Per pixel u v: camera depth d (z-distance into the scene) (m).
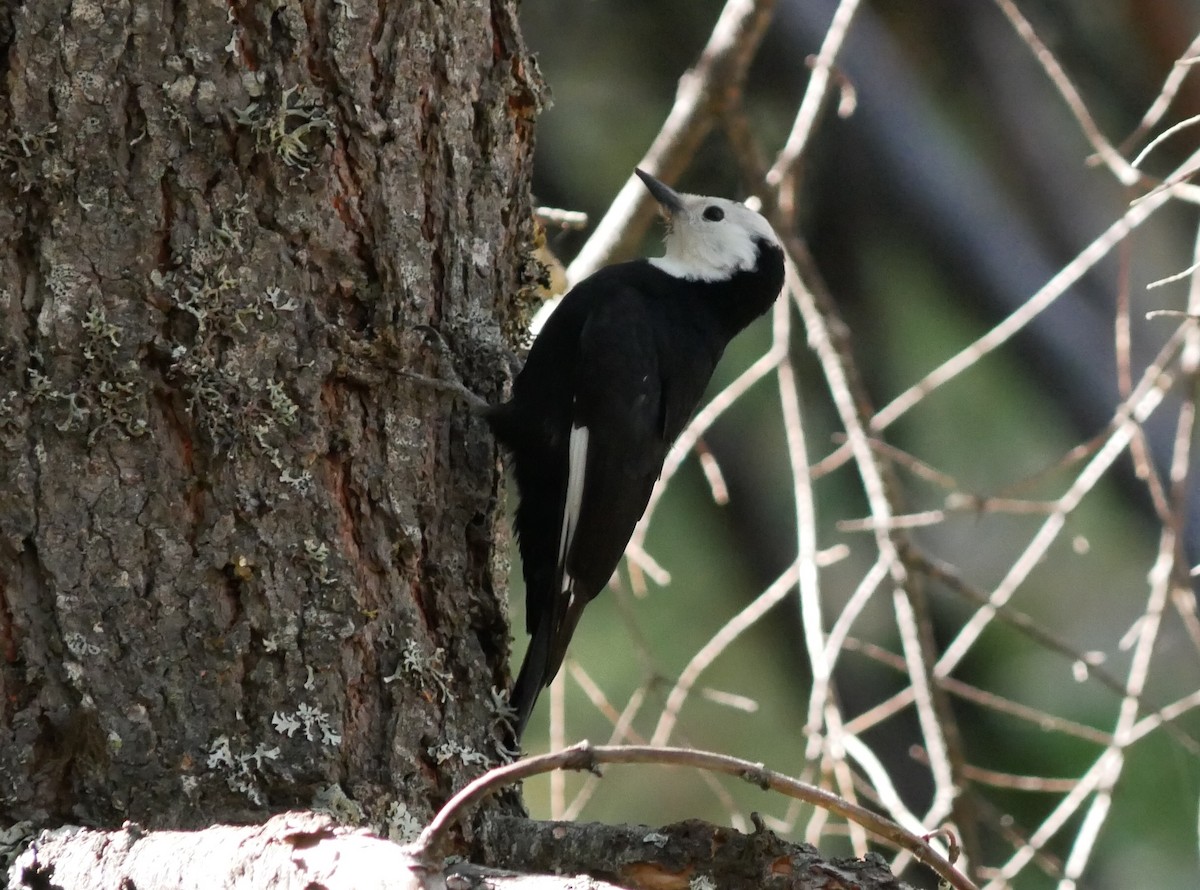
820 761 11.14
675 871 6.12
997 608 10.30
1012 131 15.80
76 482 6.52
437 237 7.92
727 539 16.09
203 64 6.88
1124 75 15.83
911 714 15.94
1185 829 14.73
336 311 7.32
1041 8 15.74
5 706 6.40
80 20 6.68
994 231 15.76
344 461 7.25
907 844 5.11
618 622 15.65
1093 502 16.12
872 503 10.55
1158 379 10.70
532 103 8.66
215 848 5.25
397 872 4.65
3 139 6.57
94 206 6.65
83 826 6.15
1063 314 15.59
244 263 6.93
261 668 6.71
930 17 15.73
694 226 10.62
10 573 6.45
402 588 7.34
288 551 6.87
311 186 7.15
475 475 7.91
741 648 15.99
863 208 15.91
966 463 16.19
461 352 7.98
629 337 9.50
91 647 6.45
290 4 7.14
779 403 16.00
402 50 7.64
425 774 7.13
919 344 16.09
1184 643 15.76
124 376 6.60
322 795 6.64
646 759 4.86
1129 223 10.09
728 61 11.74
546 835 6.70
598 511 9.11
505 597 8.20
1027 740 15.27
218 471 6.75
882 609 16.02
